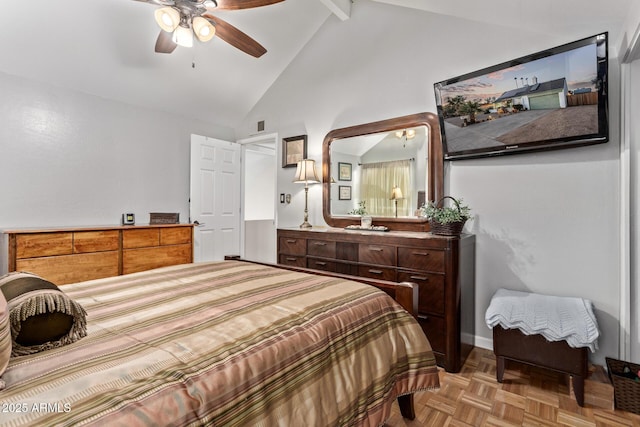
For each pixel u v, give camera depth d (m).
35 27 2.57
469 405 1.77
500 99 2.31
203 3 2.00
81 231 2.84
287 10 3.31
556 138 2.14
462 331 2.28
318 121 3.65
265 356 0.90
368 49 3.24
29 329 0.84
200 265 2.02
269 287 1.49
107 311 1.17
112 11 2.70
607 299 2.11
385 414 1.23
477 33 2.60
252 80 3.98
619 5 1.78
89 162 3.25
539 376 2.08
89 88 3.19
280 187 4.05
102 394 0.66
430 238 2.27
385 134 3.09
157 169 3.79
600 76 1.93
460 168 2.68
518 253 2.43
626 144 1.97
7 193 2.76
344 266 2.76
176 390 0.71
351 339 1.20
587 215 2.17
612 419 1.65
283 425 0.86
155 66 3.29
